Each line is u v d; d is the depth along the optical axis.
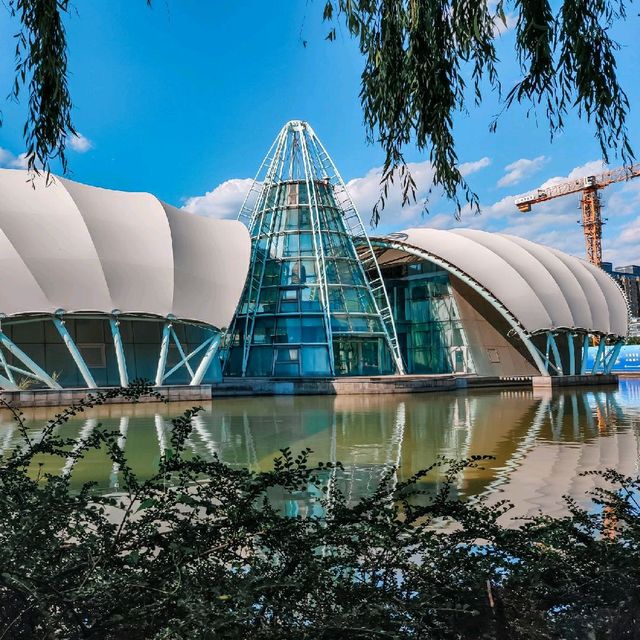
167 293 34.38
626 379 59.19
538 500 8.80
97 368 34.97
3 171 35.44
